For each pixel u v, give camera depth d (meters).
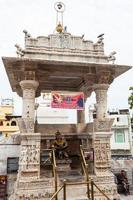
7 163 18.25
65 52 13.48
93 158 13.27
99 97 13.80
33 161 12.24
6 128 36.66
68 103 13.04
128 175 19.47
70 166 14.93
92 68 13.95
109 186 12.66
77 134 15.35
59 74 14.52
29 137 12.35
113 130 37.94
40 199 11.72
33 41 13.23
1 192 15.88
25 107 12.66
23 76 12.98
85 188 12.04
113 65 13.19
